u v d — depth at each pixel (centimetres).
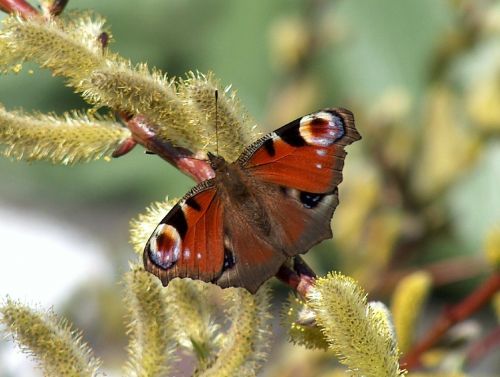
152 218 47
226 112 46
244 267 45
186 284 47
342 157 46
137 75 46
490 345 58
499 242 56
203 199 46
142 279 46
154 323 46
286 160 46
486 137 71
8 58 46
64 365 46
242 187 46
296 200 46
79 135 47
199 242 45
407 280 56
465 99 73
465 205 70
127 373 47
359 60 80
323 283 44
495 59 72
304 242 45
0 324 46
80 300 75
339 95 80
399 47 79
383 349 44
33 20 46
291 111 79
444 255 82
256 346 46
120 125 48
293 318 46
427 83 77
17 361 60
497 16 74
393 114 72
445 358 56
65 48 46
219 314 48
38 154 47
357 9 82
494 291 56
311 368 62
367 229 69
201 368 46
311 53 80
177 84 47
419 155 71
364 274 67
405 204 71
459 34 75
